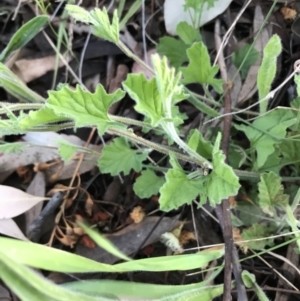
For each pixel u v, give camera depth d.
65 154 0.22
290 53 0.26
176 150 0.22
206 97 0.26
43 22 0.25
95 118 0.16
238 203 0.23
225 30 0.27
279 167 0.22
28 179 0.26
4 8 0.28
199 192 0.18
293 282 0.22
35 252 0.15
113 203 0.25
